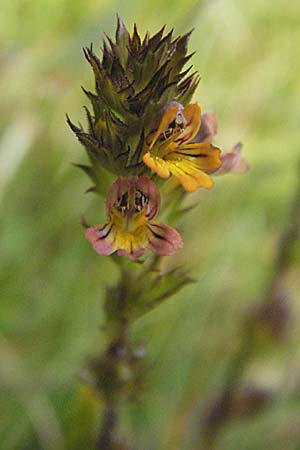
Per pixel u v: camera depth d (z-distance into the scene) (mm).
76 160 185
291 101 212
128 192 117
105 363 131
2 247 177
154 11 221
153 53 117
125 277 127
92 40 191
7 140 186
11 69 192
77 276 178
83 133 116
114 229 118
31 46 199
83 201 180
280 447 170
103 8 215
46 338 173
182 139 117
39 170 186
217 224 190
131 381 132
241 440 170
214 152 116
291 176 191
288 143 196
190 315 179
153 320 177
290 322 162
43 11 217
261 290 176
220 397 165
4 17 211
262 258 187
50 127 190
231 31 221
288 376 166
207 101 210
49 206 182
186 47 117
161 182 122
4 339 168
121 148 117
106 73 116
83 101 193
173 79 117
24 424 165
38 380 167
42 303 176
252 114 208
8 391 167
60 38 206
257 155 195
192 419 169
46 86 190
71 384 168
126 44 118
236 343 176
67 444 151
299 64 217
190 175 114
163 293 127
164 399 173
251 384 165
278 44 224
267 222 191
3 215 179
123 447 149
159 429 170
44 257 180
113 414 135
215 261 185
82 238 179
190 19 189
